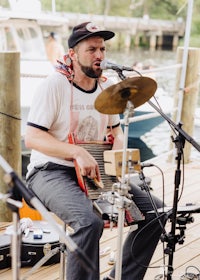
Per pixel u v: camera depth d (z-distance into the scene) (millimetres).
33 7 8000
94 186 2682
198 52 5516
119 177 2537
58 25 8352
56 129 2820
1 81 3740
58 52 8578
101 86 2914
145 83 2414
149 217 2834
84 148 2748
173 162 5762
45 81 2773
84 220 2506
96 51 2760
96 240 2514
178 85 5605
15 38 7711
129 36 22406
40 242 3250
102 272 3270
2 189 3857
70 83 2801
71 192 2648
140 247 2859
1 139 3842
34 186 2793
